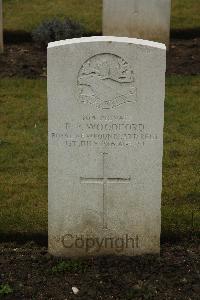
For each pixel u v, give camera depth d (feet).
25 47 18.16
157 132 9.11
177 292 8.96
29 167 12.07
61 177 9.26
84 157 9.20
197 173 11.80
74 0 21.45
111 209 9.39
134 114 9.06
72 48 8.85
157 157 9.20
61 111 9.04
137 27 16.96
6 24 19.38
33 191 11.25
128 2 16.76
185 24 19.35
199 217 10.45
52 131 9.11
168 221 10.36
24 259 9.62
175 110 14.37
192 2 20.98
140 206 9.37
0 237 10.14
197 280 9.16
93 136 9.14
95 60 8.91
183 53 17.56
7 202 10.90
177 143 12.96
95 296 8.90
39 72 16.26
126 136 9.14
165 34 17.08
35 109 14.43
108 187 9.31
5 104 14.64
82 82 8.96
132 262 9.45
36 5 21.06
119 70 8.93
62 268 9.34
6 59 17.07
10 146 12.83
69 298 8.88
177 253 9.74
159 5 16.81
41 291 9.00
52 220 9.43
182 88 15.35
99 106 9.04
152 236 9.48
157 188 9.29
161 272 9.29
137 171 9.25
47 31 17.83
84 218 9.41
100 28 18.99
